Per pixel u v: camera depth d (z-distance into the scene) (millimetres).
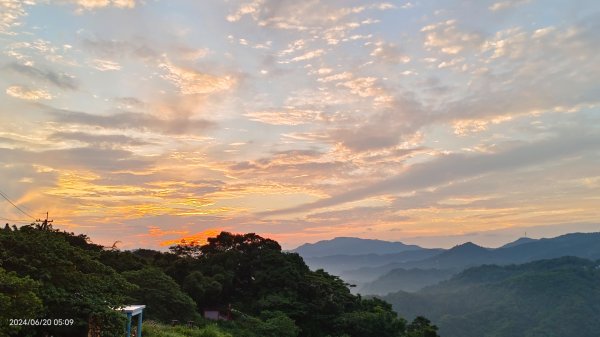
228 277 53156
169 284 40438
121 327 17562
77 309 16125
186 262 55062
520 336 151625
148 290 38531
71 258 17984
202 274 51844
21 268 15406
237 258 57406
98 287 17828
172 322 37750
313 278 58031
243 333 41219
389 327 54219
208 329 34188
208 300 51281
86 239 39812
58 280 16500
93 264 18766
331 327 52750
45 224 18844
